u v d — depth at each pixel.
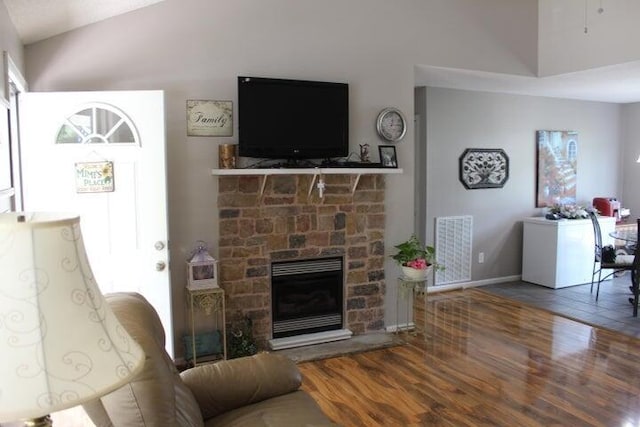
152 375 1.39
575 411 3.00
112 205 3.27
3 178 2.56
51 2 2.77
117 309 1.56
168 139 3.65
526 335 4.37
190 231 3.74
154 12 3.56
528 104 6.44
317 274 4.19
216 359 3.72
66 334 0.90
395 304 4.52
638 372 3.57
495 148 6.22
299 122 3.91
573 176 6.94
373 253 4.37
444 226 5.93
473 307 5.27
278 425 1.93
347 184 4.21
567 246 6.06
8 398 0.83
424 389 3.31
